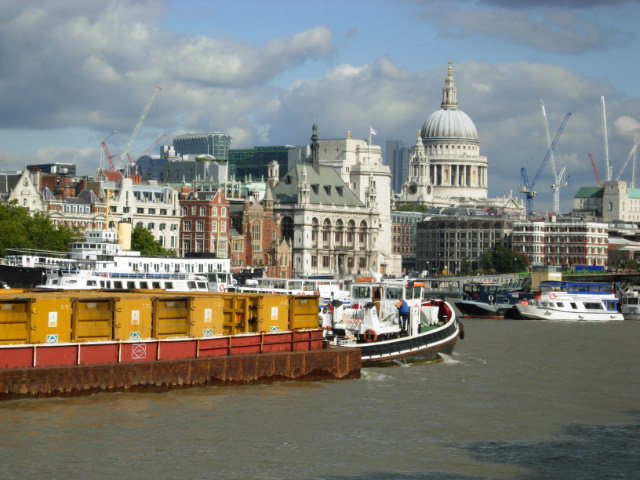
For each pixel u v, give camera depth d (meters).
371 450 73.38
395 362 110.25
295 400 88.62
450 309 130.62
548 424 83.31
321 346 100.19
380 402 89.88
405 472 68.12
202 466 68.25
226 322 96.38
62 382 82.38
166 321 90.06
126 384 85.56
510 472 68.56
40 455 69.19
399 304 115.06
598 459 72.06
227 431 77.00
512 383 103.62
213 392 89.44
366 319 110.19
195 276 172.75
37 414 78.44
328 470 68.12
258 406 85.38
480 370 112.50
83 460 68.50
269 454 71.50
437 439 77.25
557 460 71.62
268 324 96.88
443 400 92.31
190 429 76.94
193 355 90.62
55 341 83.69
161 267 176.00
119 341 86.19
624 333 171.50
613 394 98.44
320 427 79.44
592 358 128.62
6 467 66.62
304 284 187.25
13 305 81.88
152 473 66.50
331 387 95.44
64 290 111.69
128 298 87.25
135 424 77.50
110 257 172.62
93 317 85.88
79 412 79.69
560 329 180.00
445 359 120.62
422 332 117.94
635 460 72.00
